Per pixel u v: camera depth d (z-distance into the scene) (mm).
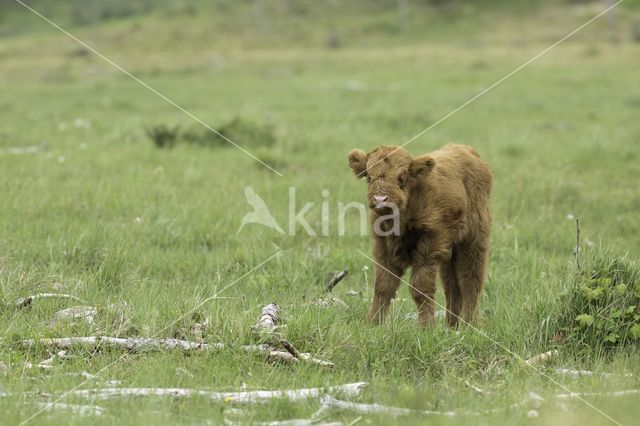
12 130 49375
